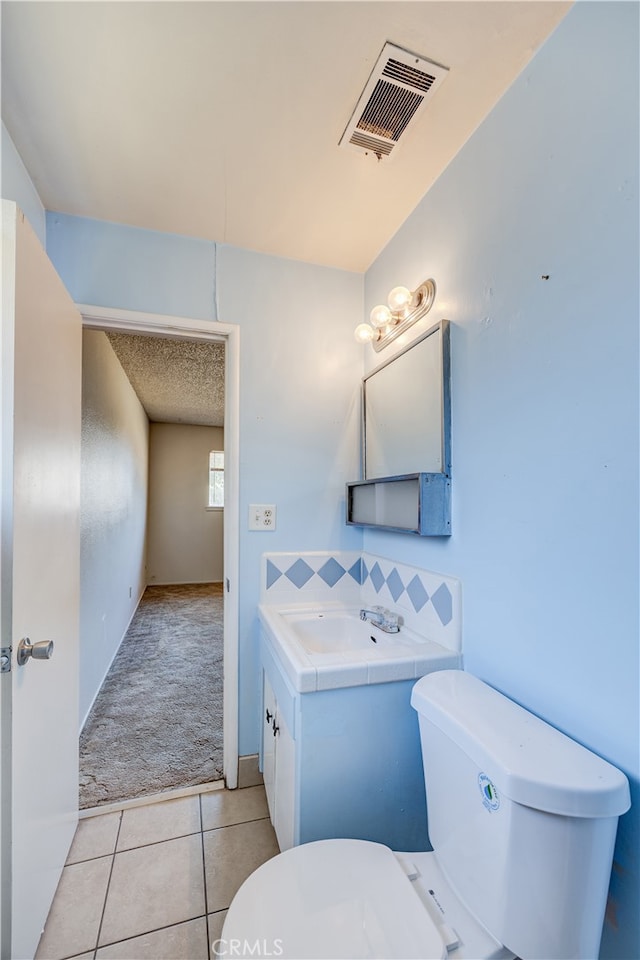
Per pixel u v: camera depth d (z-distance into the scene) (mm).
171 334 1765
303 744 1098
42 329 1131
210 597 5305
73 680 1432
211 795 1669
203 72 1048
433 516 1270
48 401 1183
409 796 1188
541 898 699
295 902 797
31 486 1046
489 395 1134
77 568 1492
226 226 1661
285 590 1820
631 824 738
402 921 768
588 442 842
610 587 790
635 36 760
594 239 836
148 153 1302
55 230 1569
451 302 1315
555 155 932
